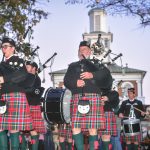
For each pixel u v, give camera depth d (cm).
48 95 654
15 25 1053
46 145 1041
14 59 470
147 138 1145
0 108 455
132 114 920
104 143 680
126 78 4491
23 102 475
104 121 494
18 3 1034
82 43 520
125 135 890
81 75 485
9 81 466
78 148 485
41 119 667
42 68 684
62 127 771
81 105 472
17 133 474
